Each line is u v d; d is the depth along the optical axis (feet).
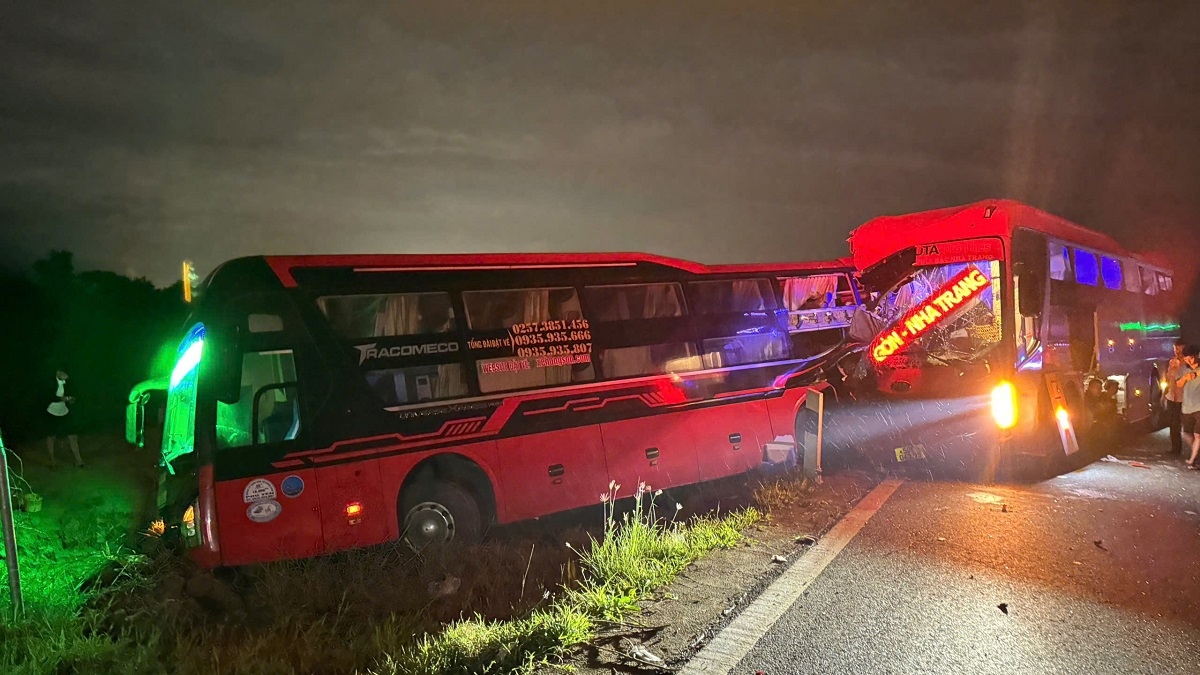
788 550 24.08
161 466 25.29
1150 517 28.19
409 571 22.80
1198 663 16.05
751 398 34.09
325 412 23.73
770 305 36.01
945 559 23.02
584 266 30.22
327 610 20.18
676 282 32.89
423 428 25.27
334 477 23.53
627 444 29.84
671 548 23.29
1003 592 20.18
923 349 37.22
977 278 36.35
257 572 22.15
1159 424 56.75
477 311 27.43
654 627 17.93
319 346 24.09
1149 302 55.47
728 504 30.40
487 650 16.20
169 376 26.27
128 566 22.43
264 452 22.74
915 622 18.15
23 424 53.88
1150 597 19.92
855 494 31.99
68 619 18.40
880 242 39.42
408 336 25.72
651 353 31.40
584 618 17.99
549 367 28.50
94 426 57.00
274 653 16.96
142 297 81.15
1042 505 29.99
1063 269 40.32
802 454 35.70
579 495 28.35
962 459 35.81
